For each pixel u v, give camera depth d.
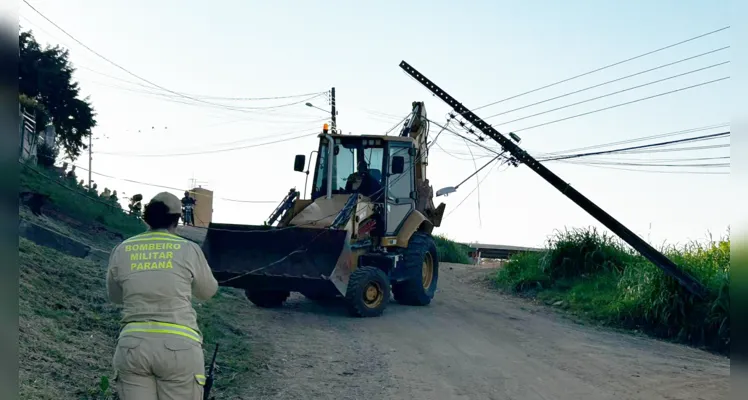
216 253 12.59
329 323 11.66
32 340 6.63
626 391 8.05
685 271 12.91
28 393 5.50
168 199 4.80
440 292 16.95
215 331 9.73
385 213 13.66
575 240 17.17
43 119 22.62
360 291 12.13
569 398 7.66
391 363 9.04
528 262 18.16
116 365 4.36
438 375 8.52
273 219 13.00
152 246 4.60
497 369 8.94
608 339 11.78
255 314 12.01
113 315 8.59
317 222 12.81
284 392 7.43
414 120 15.82
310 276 11.84
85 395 5.93
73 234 14.55
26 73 27.95
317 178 13.98
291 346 9.66
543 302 15.82
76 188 18.78
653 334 12.70
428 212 15.70
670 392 8.04
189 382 4.39
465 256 29.84
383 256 12.98
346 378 8.18
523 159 14.64
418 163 15.77
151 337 4.32
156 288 4.44
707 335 11.84
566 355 10.06
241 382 7.65
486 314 13.73
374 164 13.94
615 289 14.70
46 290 8.42
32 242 10.76
